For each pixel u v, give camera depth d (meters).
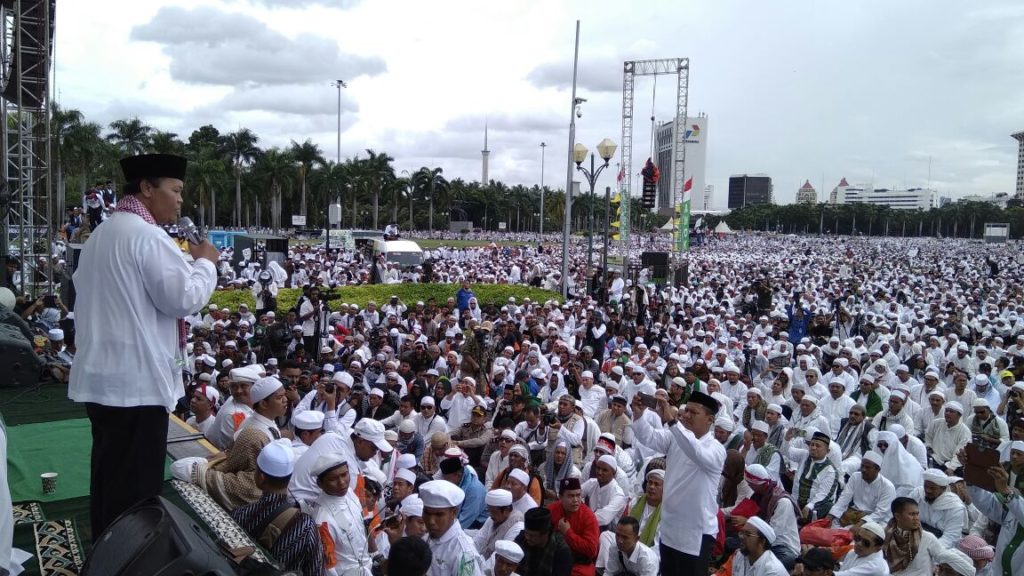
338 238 48.31
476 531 7.04
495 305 23.30
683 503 5.62
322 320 16.98
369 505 6.48
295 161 75.94
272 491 3.97
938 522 8.00
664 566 5.79
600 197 105.88
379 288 24.91
